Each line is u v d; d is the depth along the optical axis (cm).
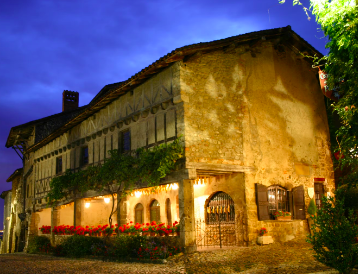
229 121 1268
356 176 887
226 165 1222
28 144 2723
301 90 1518
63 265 1146
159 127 1273
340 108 831
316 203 1477
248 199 1247
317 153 1516
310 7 823
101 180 1545
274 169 1348
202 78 1237
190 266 964
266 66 1409
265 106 1373
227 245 1278
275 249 1111
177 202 1510
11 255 1833
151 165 1241
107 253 1272
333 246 681
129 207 1833
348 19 783
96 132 1653
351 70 793
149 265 1032
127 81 1370
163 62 1193
